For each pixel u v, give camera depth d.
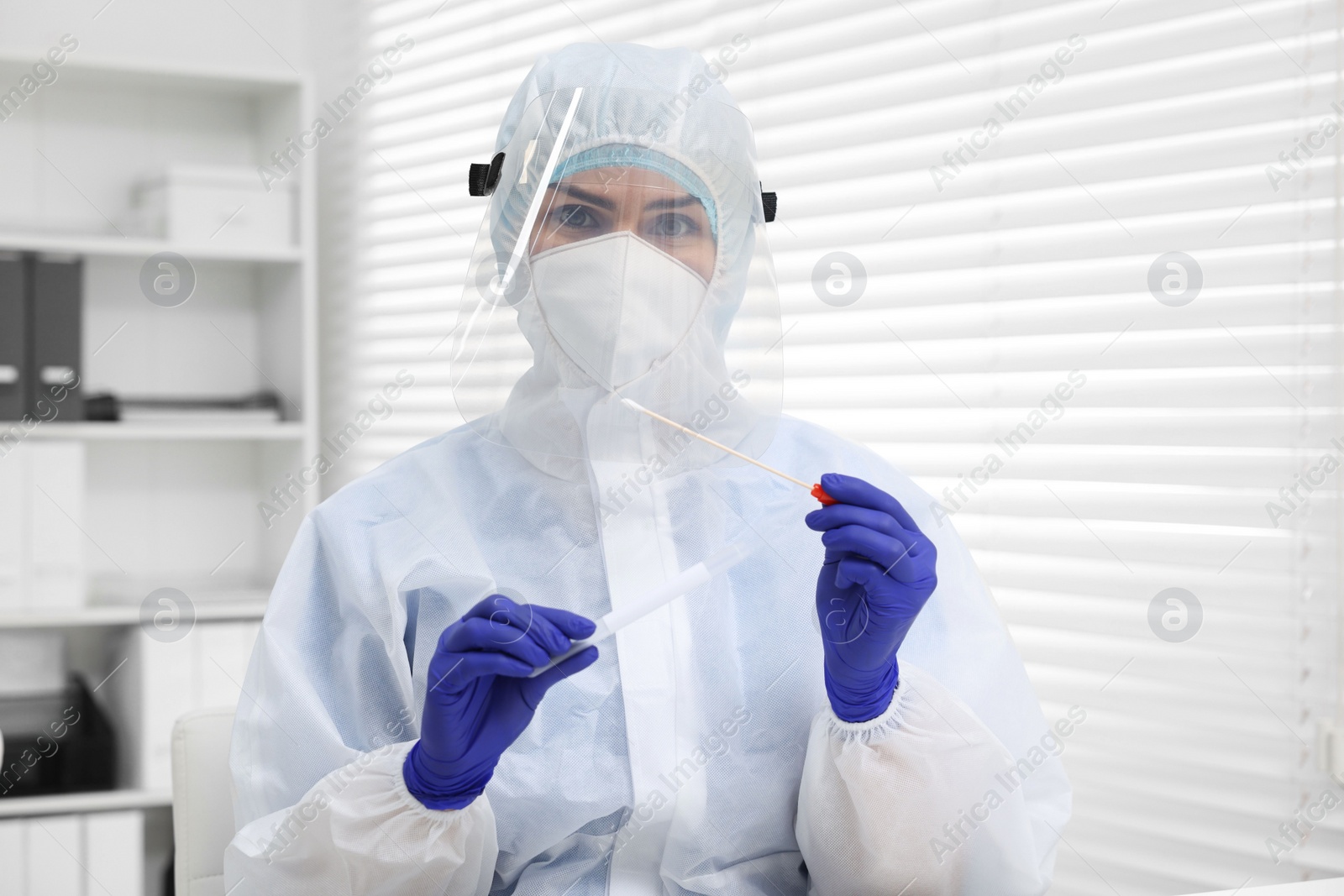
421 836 0.78
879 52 1.60
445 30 2.10
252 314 2.10
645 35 1.83
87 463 1.86
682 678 0.86
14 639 1.76
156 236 1.96
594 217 0.91
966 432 1.54
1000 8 1.51
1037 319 1.48
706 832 0.84
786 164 1.69
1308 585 1.33
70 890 1.76
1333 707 1.33
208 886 1.01
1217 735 1.39
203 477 1.96
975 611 0.95
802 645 0.90
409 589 0.88
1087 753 1.47
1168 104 1.40
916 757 0.81
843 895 0.85
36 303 1.78
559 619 0.75
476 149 2.03
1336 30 1.30
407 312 2.14
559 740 0.83
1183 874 1.41
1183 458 1.39
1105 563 1.45
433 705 0.73
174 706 1.83
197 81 2.01
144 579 1.88
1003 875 0.85
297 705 0.86
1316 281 1.32
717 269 0.95
